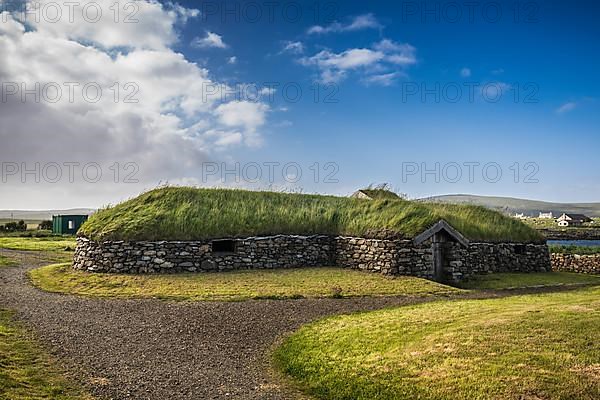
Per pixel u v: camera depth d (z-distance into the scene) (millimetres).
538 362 8852
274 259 22844
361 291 18312
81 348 10828
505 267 26172
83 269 21109
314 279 20078
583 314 11914
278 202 25922
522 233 27547
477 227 26125
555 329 10609
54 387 8297
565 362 8766
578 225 89438
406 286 19297
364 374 9312
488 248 25594
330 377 9375
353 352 10602
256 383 9297
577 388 7809
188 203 23766
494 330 10852
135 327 12875
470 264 24391
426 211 22953
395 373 9172
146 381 9031
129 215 22328
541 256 27672
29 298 16312
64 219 51531
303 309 15398
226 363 10383
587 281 24016
